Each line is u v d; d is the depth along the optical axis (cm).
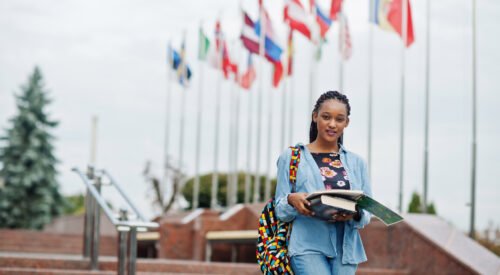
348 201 468
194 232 1903
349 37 1967
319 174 500
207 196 3142
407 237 1211
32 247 2195
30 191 4075
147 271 1161
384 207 461
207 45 2589
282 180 505
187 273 1171
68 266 1102
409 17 1775
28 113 4100
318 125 511
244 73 2734
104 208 949
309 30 2039
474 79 1617
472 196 1555
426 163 1669
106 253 2342
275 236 505
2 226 3981
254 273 1190
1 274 1005
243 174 3228
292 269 495
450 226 1232
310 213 478
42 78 4231
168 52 2706
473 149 1584
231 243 1797
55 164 4147
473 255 1138
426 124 1688
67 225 3422
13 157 4078
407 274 1200
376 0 1823
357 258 498
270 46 2269
